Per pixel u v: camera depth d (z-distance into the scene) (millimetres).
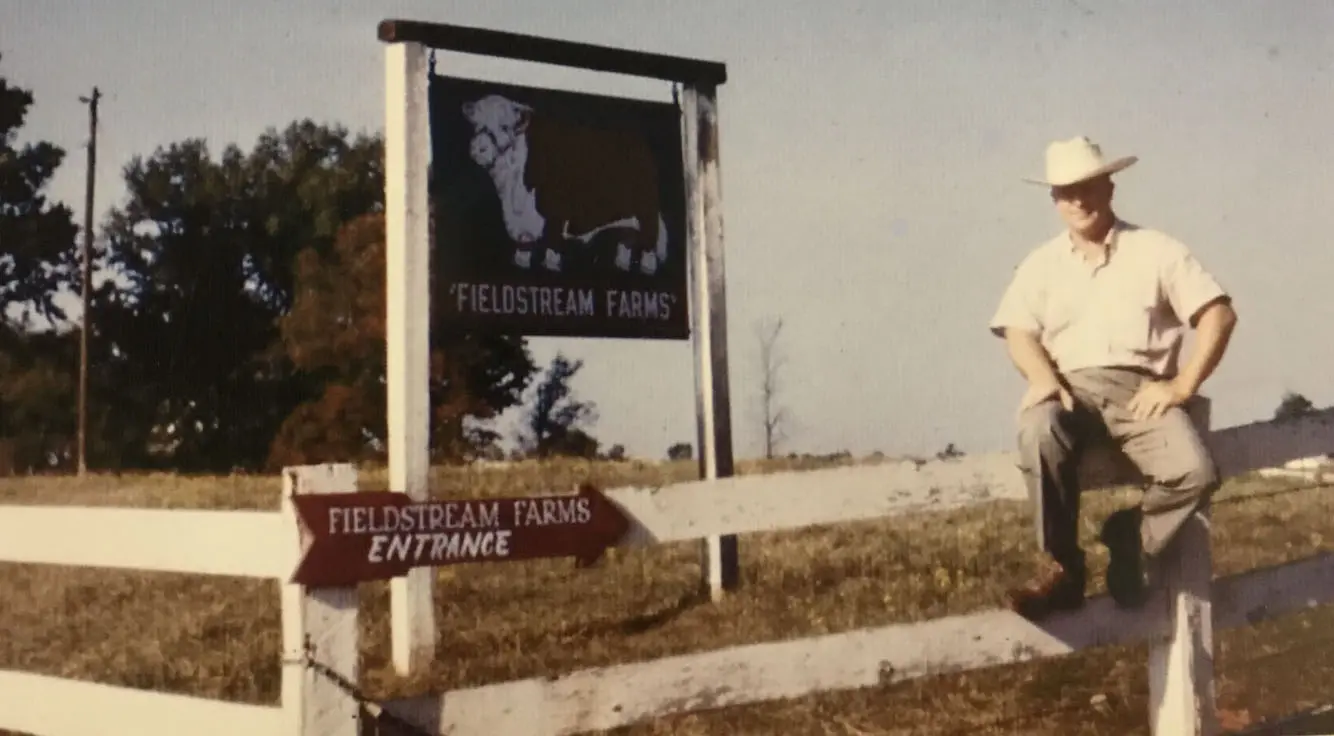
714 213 7469
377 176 15289
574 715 4430
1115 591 5688
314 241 15406
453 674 5785
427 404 6348
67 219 16031
